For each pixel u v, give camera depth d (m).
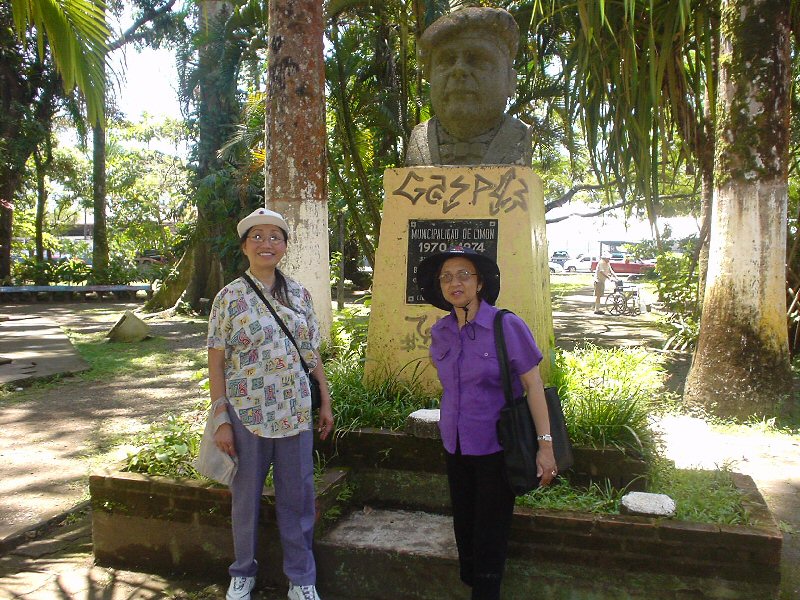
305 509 2.82
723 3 5.79
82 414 6.24
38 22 5.05
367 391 3.87
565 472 3.21
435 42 4.14
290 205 5.64
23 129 17.62
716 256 5.90
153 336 11.59
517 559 2.83
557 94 7.87
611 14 6.31
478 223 3.89
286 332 2.75
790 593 2.94
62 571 3.27
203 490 3.15
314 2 5.63
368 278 21.86
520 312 3.79
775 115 5.60
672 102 7.00
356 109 8.58
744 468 4.54
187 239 15.67
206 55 10.17
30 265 21.89
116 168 30.19
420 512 3.38
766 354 5.66
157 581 3.16
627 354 5.23
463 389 2.55
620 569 2.73
